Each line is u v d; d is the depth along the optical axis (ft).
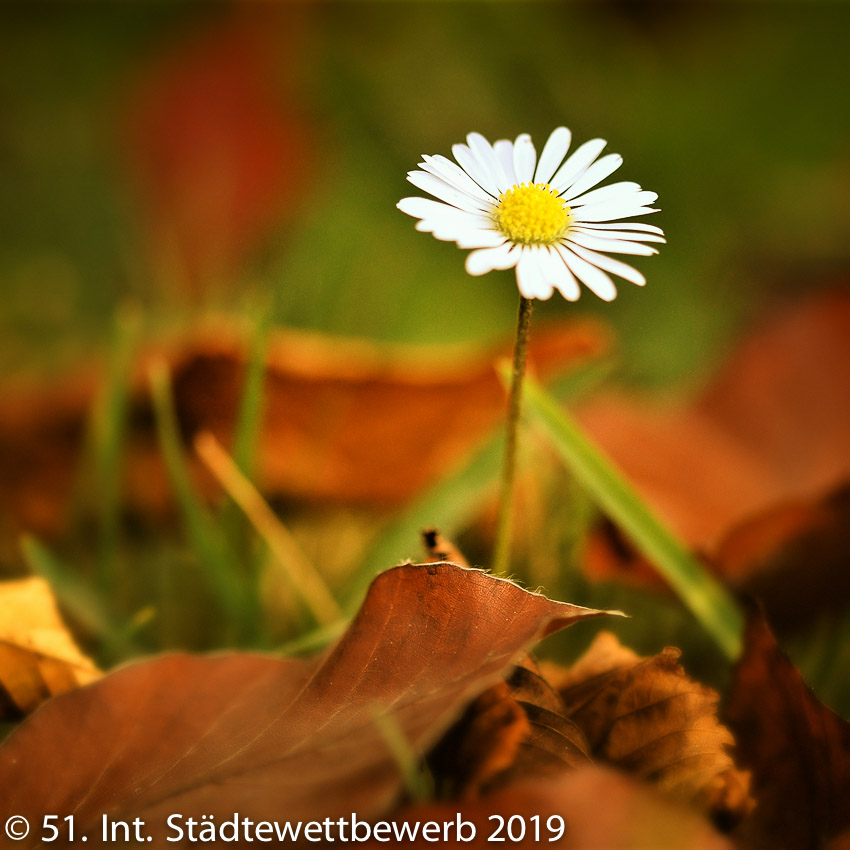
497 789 1.57
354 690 1.58
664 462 1.80
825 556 1.70
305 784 1.57
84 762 1.58
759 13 3.85
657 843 1.54
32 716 1.58
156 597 1.79
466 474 1.74
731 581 1.70
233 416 1.76
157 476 1.79
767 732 1.61
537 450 1.79
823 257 3.19
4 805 1.57
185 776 1.57
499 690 1.58
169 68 3.22
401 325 2.71
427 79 3.48
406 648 1.58
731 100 3.58
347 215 3.06
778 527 1.69
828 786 1.60
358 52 3.50
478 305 2.91
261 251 2.98
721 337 2.88
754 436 1.83
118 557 1.81
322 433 1.76
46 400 1.78
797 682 1.60
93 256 2.99
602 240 1.61
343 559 1.80
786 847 1.59
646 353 2.82
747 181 3.42
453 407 1.75
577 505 1.77
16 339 2.57
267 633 1.74
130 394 1.76
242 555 1.78
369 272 2.87
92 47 3.42
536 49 3.61
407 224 3.13
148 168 3.08
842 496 1.68
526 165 1.62
